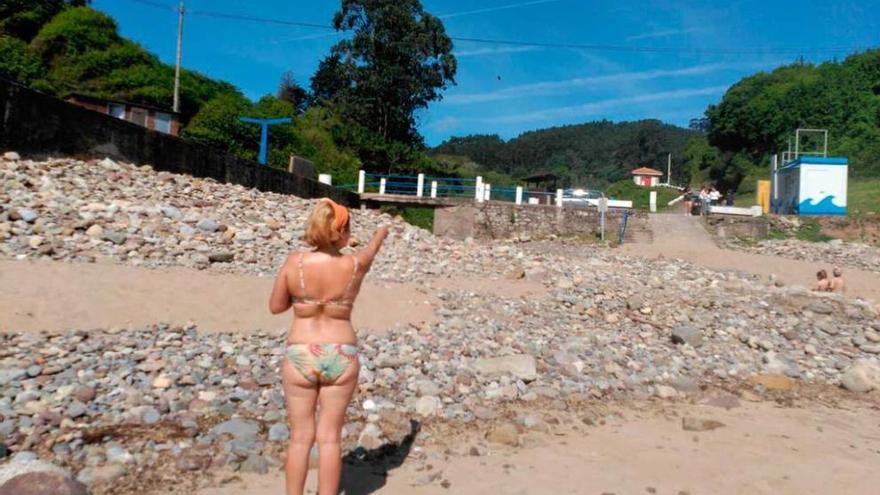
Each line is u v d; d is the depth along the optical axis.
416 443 4.98
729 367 8.66
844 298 13.48
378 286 10.82
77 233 9.96
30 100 12.52
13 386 5.12
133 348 6.46
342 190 25.45
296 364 3.44
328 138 42.94
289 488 3.42
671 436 5.64
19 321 6.62
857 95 65.94
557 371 7.47
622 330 10.21
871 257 24.27
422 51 51.06
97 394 5.17
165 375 5.74
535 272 14.05
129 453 4.18
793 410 6.93
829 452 5.38
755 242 28.89
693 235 29.70
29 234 9.52
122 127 14.69
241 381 5.89
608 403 6.63
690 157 82.69
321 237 3.51
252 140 35.09
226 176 18.06
